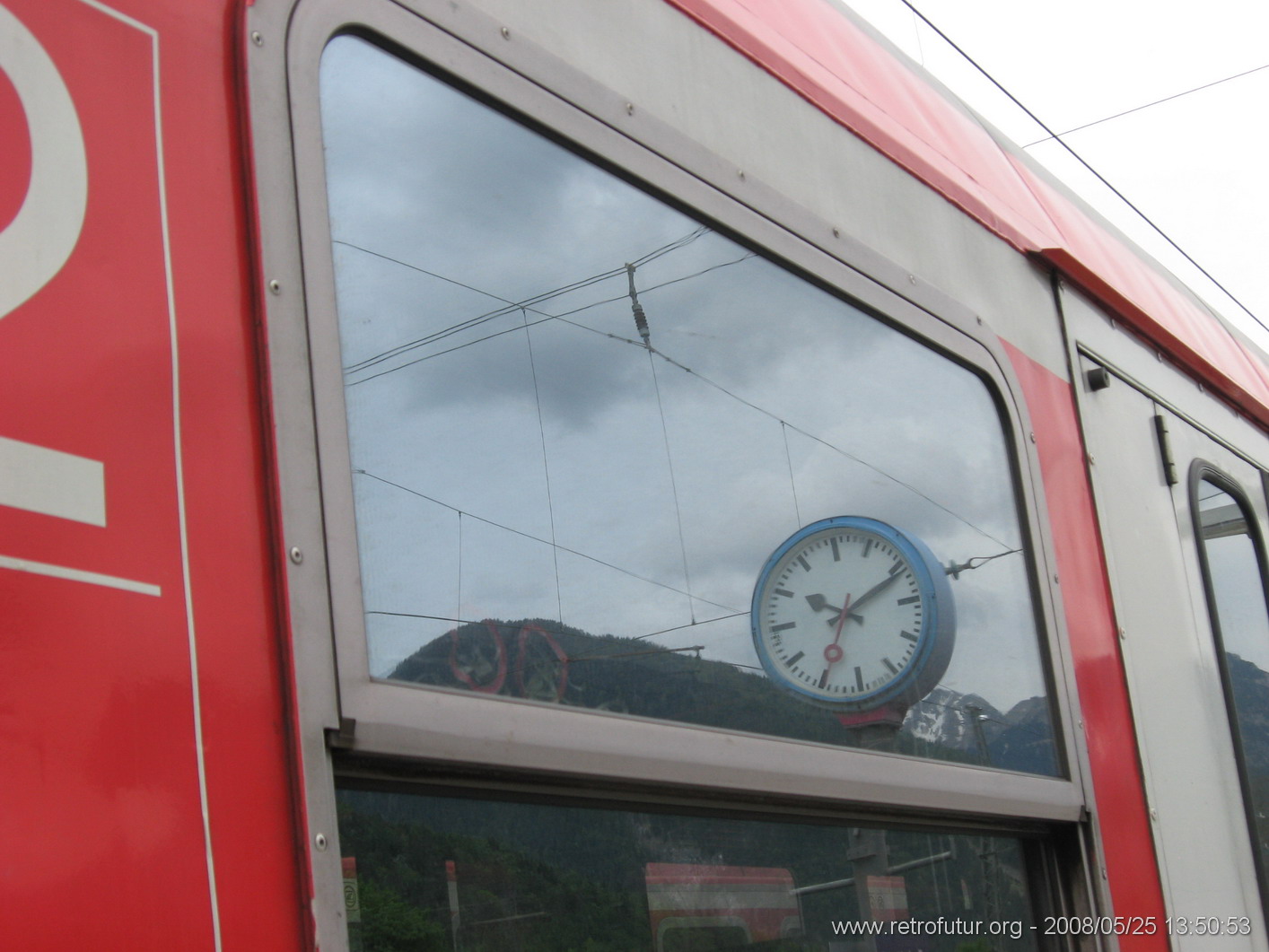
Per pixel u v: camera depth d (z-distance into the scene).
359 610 1.18
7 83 1.04
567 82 1.65
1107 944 2.25
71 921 0.92
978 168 2.73
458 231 1.45
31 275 1.02
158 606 1.03
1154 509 2.93
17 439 0.98
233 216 1.18
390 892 1.21
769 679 1.69
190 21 1.20
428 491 1.32
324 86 1.33
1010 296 2.59
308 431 1.18
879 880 1.84
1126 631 2.62
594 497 1.52
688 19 1.94
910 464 2.11
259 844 1.04
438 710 1.23
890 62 2.66
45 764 0.93
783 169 2.02
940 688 2.02
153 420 1.06
